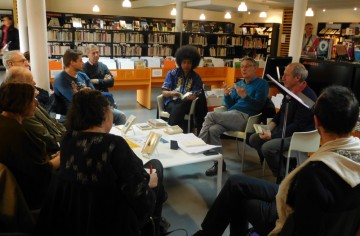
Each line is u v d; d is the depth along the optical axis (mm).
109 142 1362
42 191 1786
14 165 1621
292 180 1366
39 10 3518
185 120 4168
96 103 1425
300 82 2877
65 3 11648
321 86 3945
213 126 3422
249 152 4055
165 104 4168
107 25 10891
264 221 1710
